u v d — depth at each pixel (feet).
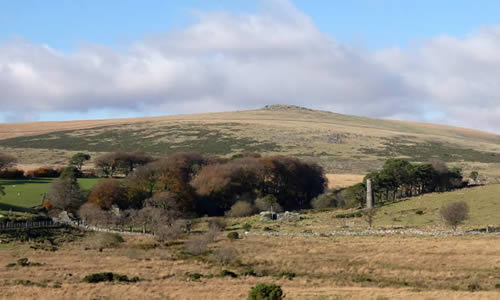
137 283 203.62
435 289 190.39
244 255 267.18
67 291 185.98
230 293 181.88
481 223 344.69
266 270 232.73
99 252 284.82
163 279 214.48
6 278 214.69
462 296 172.76
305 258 255.70
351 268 231.71
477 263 232.32
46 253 279.08
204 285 199.52
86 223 379.35
